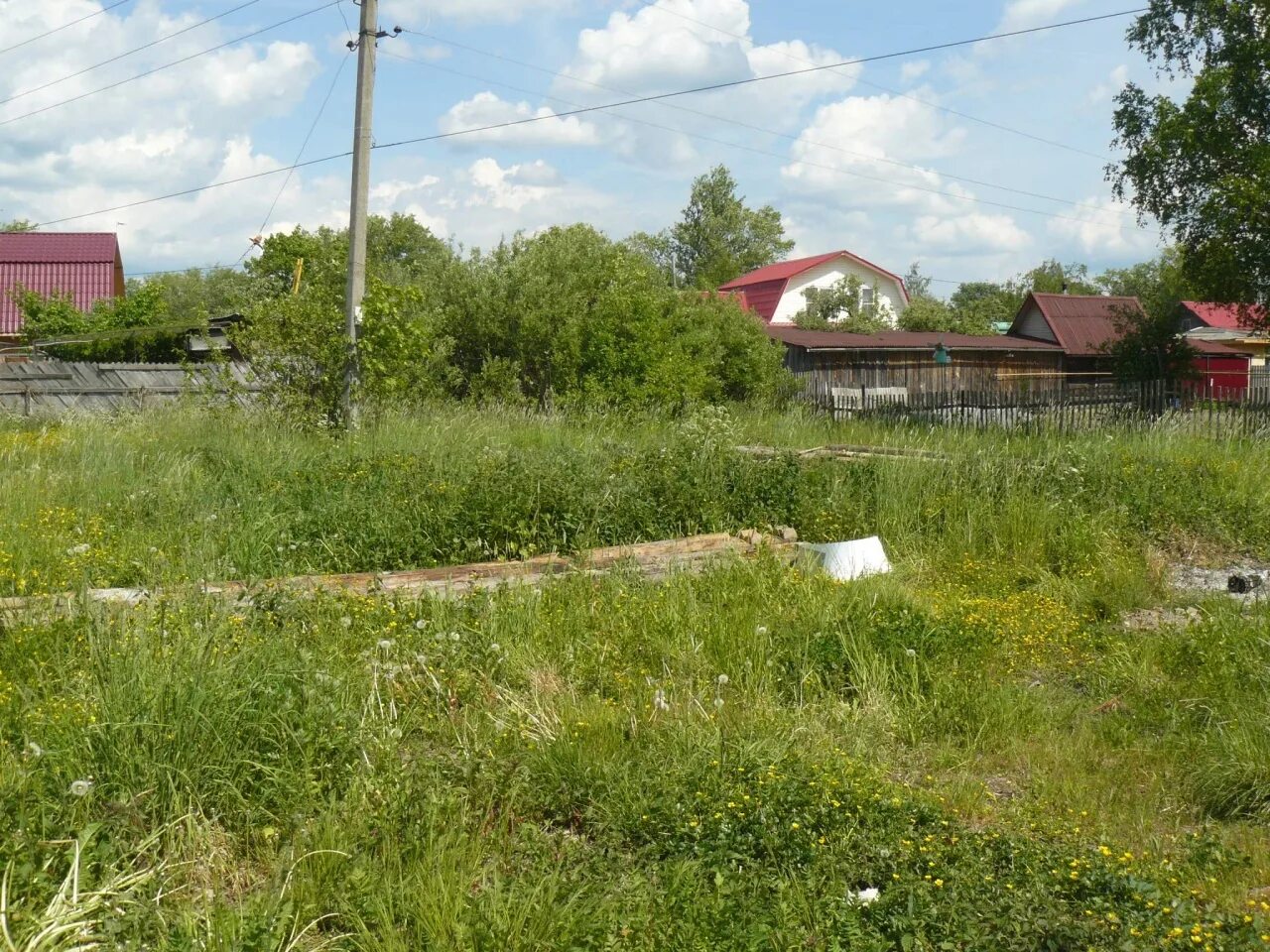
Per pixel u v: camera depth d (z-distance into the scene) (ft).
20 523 28.12
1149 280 229.86
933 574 30.76
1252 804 16.66
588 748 16.90
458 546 28.81
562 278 69.97
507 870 13.89
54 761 14.39
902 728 19.52
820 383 96.73
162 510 30.50
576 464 34.68
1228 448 44.09
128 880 12.76
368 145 49.93
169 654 16.55
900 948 12.21
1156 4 84.64
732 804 14.83
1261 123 82.99
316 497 31.83
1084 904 12.66
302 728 16.01
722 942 11.93
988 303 193.67
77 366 62.23
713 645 22.11
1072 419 59.52
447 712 18.54
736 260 238.27
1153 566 30.86
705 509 32.55
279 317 50.26
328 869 13.46
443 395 61.67
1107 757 18.81
